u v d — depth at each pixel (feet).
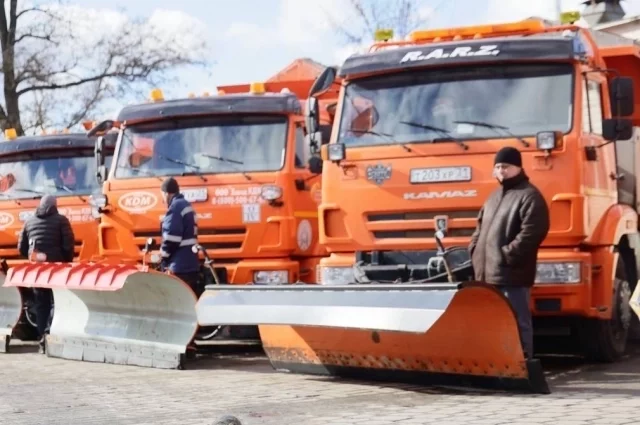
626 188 39.29
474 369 30.37
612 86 34.86
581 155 33.12
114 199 44.62
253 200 42.98
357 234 34.73
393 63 35.24
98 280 38.65
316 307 30.07
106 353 40.42
